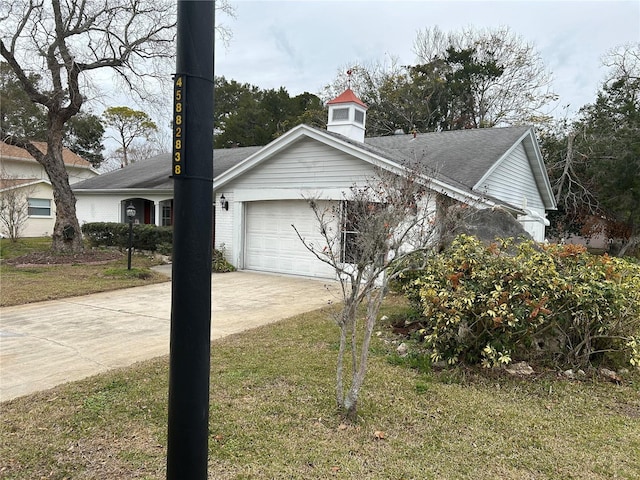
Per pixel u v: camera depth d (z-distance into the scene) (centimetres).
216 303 831
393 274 379
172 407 205
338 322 372
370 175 1000
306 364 475
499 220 795
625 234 1956
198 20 195
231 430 334
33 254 1370
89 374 457
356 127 1386
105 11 1300
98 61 1359
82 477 276
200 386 204
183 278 199
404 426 347
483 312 447
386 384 426
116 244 1605
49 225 2442
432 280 499
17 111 2212
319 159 1088
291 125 2931
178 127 196
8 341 573
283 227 1198
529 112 2725
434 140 1369
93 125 3791
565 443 325
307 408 372
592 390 428
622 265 513
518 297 448
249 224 1262
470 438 330
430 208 730
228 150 1941
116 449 308
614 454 310
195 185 197
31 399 388
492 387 427
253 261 1259
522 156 1357
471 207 559
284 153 1148
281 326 643
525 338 469
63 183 1399
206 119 199
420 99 2744
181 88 195
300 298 883
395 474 283
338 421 351
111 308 780
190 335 201
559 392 419
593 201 1977
